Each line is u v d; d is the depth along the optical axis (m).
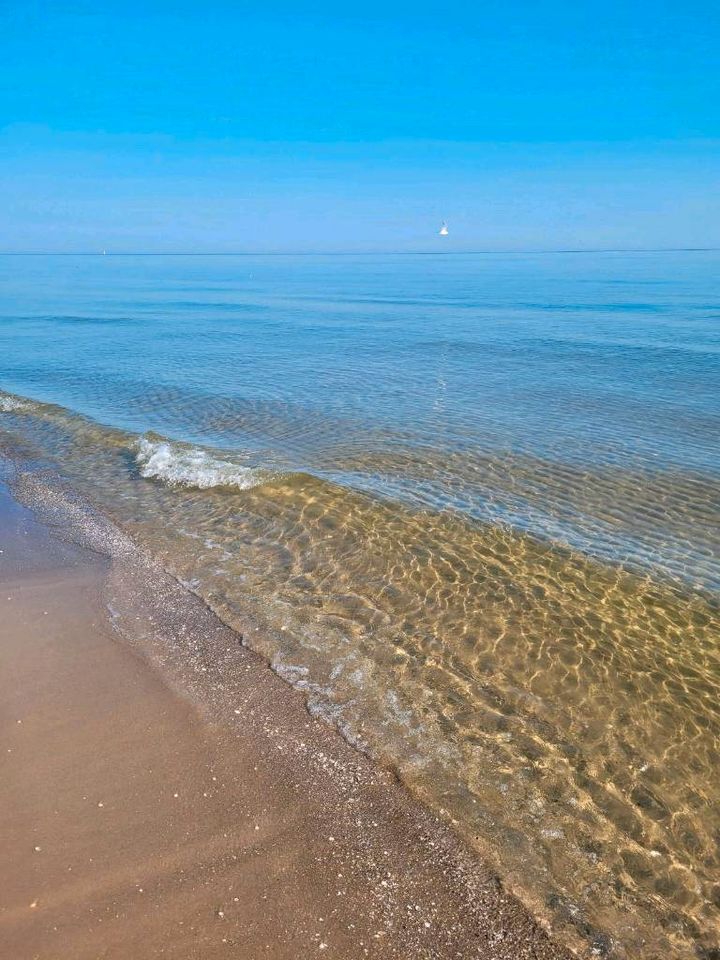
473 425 14.80
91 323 35.88
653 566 8.30
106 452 12.98
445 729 5.30
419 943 3.49
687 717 5.57
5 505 10.25
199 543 8.79
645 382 19.45
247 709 5.44
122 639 6.50
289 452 12.86
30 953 3.27
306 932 3.49
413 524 9.34
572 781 4.82
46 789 4.45
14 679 5.77
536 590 7.65
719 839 4.36
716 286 64.88
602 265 136.50
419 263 190.75
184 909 3.58
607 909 3.81
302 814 4.34
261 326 34.69
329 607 7.20
